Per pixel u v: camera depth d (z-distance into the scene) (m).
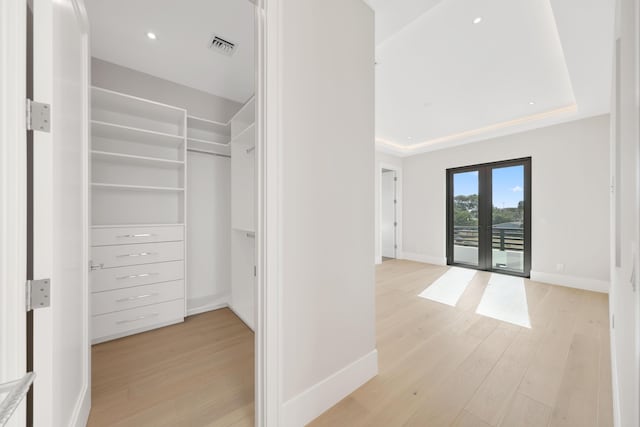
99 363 1.79
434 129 4.30
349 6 1.49
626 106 0.84
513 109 3.45
